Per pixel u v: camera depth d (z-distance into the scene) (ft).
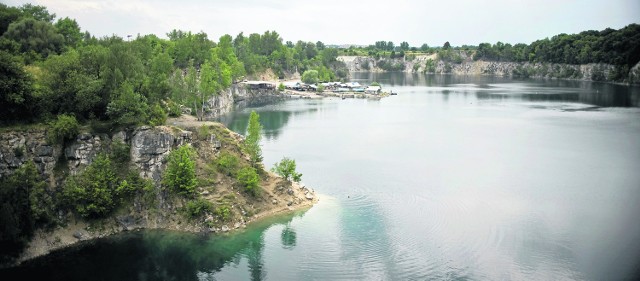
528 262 296.51
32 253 290.76
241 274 280.92
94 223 319.68
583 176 474.90
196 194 342.64
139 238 317.63
